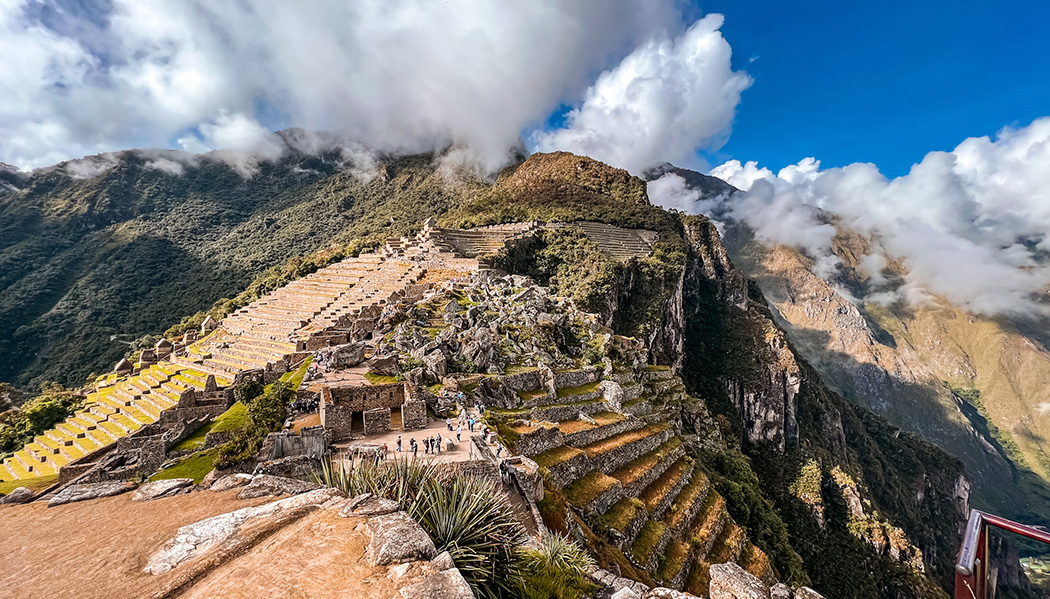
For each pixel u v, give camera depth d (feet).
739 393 403.95
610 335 206.59
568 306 219.41
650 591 38.24
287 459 64.44
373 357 132.87
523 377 137.28
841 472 340.39
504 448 84.38
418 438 84.79
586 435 128.88
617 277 369.71
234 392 128.36
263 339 239.09
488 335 145.59
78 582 20.34
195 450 88.33
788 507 282.97
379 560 20.94
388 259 371.97
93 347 397.19
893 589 266.77
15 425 201.98
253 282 501.97
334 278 359.66
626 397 173.47
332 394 91.25
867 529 297.53
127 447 109.91
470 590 19.42
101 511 28.68
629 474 126.52
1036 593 365.81
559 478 102.94
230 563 21.20
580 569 38.47
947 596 276.21
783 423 384.47
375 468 35.81
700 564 112.27
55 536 25.43
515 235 415.85
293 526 24.26
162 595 18.97
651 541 101.96
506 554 33.53
